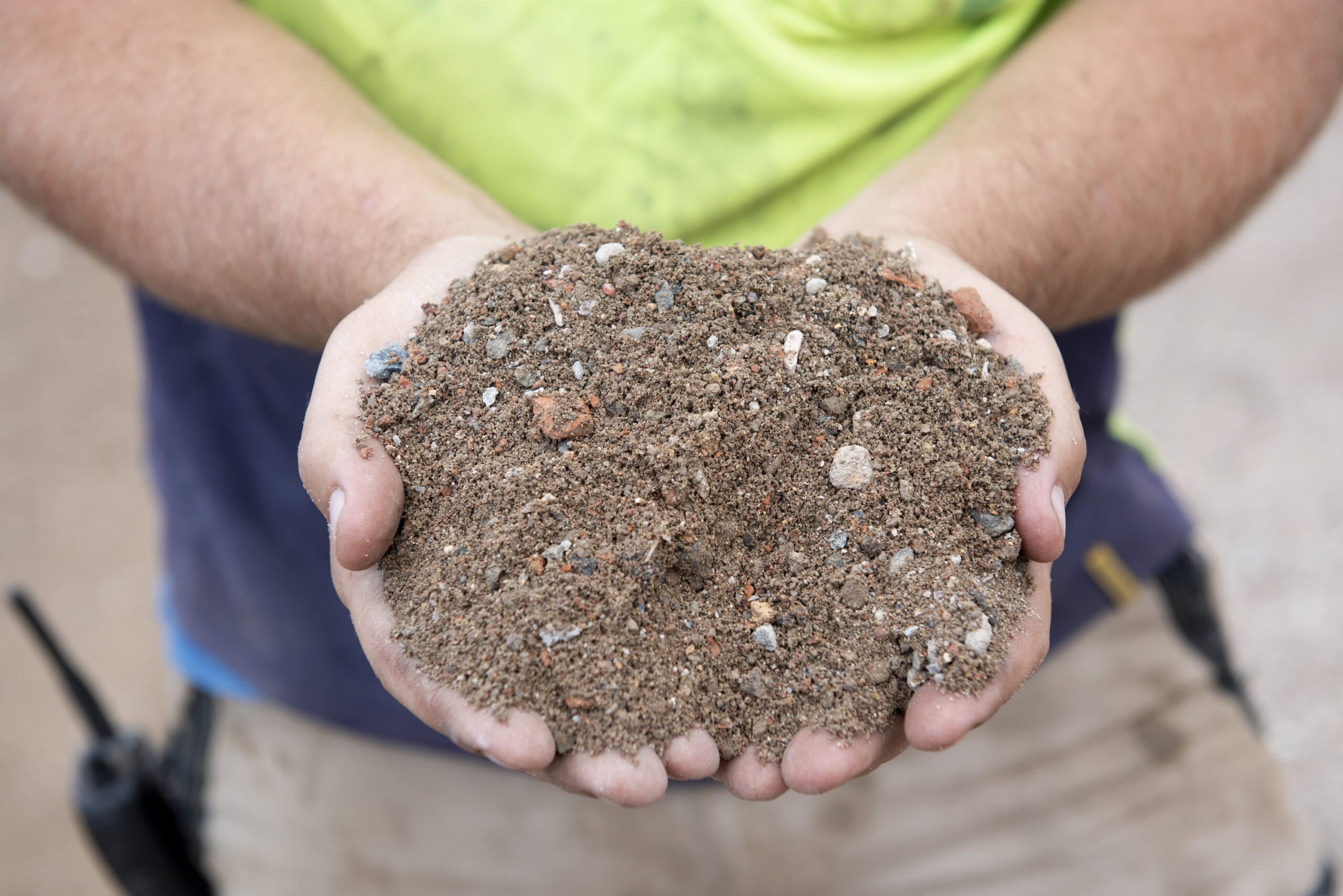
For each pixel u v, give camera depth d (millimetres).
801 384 679
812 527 677
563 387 675
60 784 1191
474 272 687
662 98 738
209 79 725
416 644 646
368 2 744
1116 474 830
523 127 745
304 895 849
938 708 640
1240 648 1179
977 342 679
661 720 648
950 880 836
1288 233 1653
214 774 857
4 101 726
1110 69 740
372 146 720
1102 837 834
